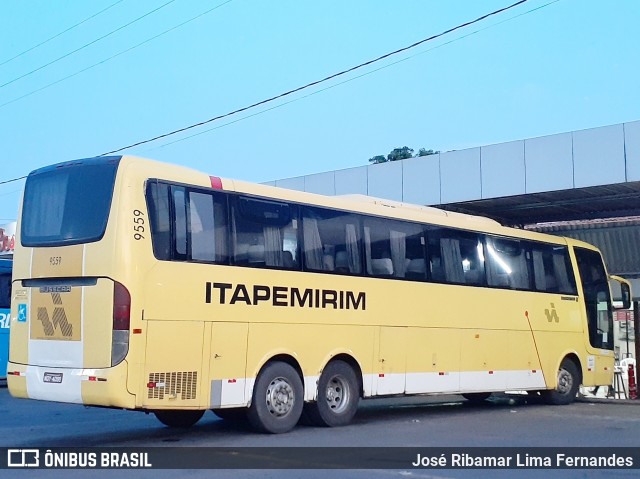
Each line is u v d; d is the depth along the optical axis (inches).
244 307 434.9
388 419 559.5
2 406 637.9
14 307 422.9
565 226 909.2
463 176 766.5
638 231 862.5
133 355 379.9
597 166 685.9
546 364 658.2
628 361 821.9
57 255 403.5
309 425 502.6
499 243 629.3
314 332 474.9
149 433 463.5
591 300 717.9
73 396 386.9
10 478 327.3
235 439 433.7
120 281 381.1
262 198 456.8
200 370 410.0
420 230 560.4
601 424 537.0
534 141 724.7
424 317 550.3
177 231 406.9
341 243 501.0
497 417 581.3
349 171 850.1
